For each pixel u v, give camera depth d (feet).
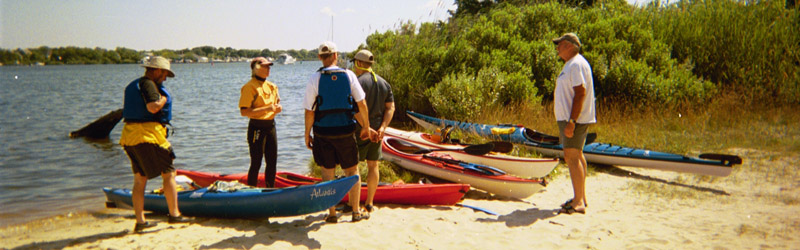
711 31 40.65
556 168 22.35
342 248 11.94
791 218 13.67
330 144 13.23
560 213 14.94
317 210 13.60
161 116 13.06
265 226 14.03
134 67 474.08
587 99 14.08
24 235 13.91
